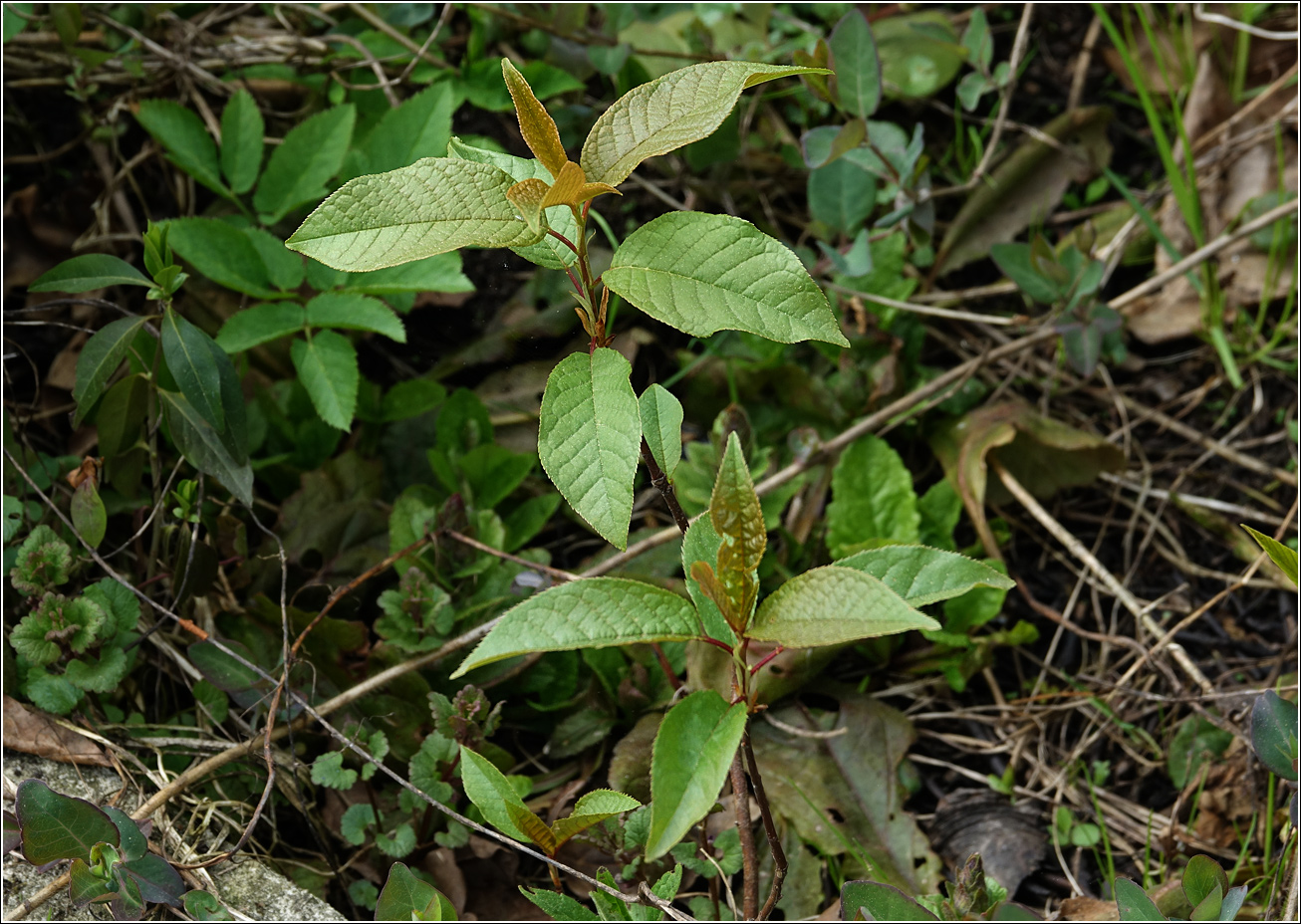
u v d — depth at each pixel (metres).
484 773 0.84
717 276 0.76
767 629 0.77
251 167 1.14
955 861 1.01
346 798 1.00
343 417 1.02
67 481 1.06
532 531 1.10
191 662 1.00
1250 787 1.01
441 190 0.76
